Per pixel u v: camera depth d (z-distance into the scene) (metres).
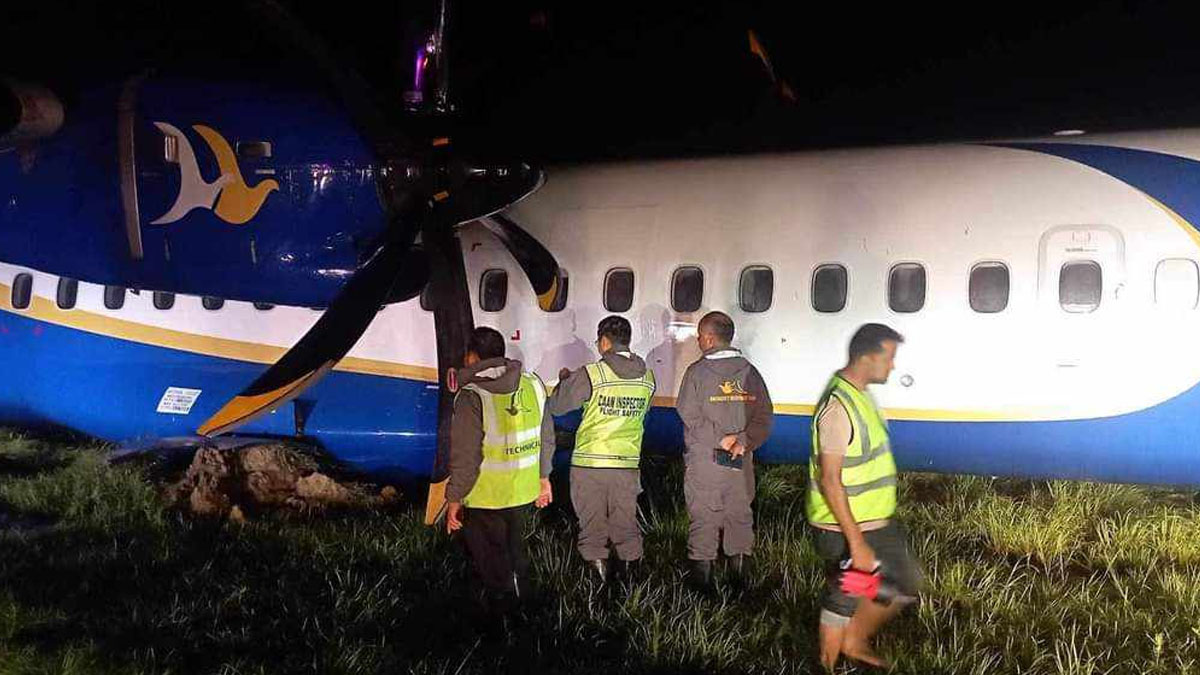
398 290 9.02
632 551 6.83
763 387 6.57
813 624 6.26
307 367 7.88
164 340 10.40
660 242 9.06
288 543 7.82
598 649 5.97
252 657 5.82
